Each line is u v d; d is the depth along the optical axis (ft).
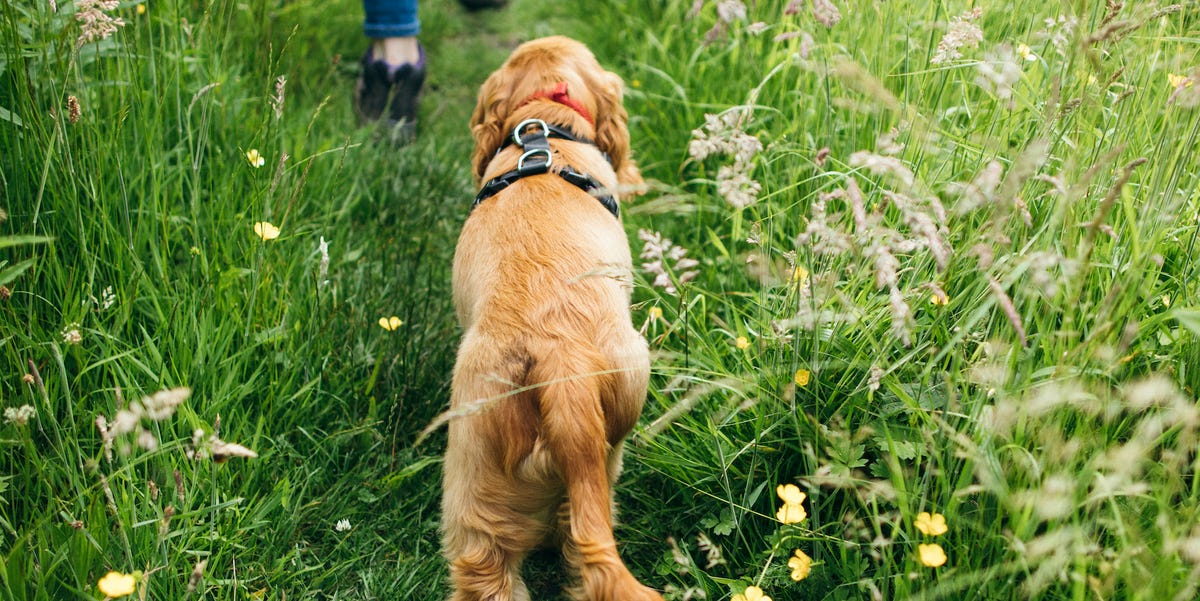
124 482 6.82
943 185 7.54
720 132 6.48
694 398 6.64
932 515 5.89
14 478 6.93
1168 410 5.93
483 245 7.51
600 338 6.63
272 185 8.26
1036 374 5.87
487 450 6.42
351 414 8.60
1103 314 5.51
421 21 16.44
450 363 9.34
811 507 6.73
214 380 7.67
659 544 7.67
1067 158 6.88
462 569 6.55
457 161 12.96
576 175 8.08
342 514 7.81
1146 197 6.51
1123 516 5.86
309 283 9.19
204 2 10.85
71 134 8.07
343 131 12.71
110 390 7.13
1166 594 5.19
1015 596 5.81
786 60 10.34
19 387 7.13
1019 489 5.82
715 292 9.41
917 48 9.07
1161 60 7.77
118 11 8.83
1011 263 6.27
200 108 10.22
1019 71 6.70
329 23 15.08
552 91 9.20
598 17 15.66
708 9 13.57
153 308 8.18
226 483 7.36
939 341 6.99
